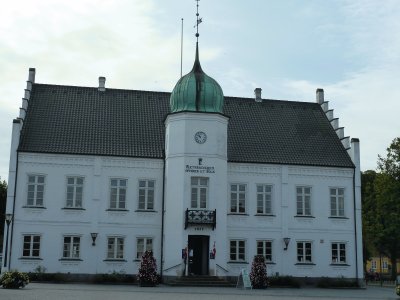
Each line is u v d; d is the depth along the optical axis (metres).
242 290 36.53
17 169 42.06
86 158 43.25
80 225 42.44
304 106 52.38
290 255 45.00
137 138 45.28
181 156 42.16
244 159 45.31
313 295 34.25
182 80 43.94
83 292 30.53
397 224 54.84
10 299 24.27
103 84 49.38
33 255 41.62
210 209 41.62
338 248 45.88
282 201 45.50
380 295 36.09
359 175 47.06
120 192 43.50
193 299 27.50
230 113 49.81
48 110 46.00
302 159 46.59
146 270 37.97
